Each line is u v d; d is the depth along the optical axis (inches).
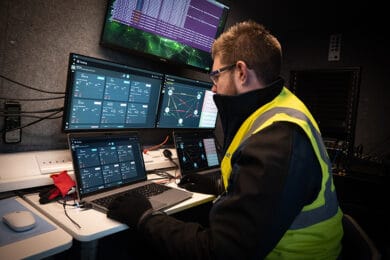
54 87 52.2
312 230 29.0
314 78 84.7
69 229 33.3
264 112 32.3
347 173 68.7
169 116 63.1
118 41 55.3
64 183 42.3
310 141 28.2
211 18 67.3
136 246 46.8
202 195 50.2
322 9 88.4
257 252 24.6
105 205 39.6
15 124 47.5
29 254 27.2
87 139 45.2
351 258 32.7
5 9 45.1
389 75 88.5
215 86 37.5
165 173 62.6
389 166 64.7
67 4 51.8
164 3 57.9
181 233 30.2
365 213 65.6
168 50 63.2
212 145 70.4
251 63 32.9
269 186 25.2
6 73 46.4
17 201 41.1
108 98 50.1
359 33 93.7
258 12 94.7
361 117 93.0
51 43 50.8
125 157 50.2
